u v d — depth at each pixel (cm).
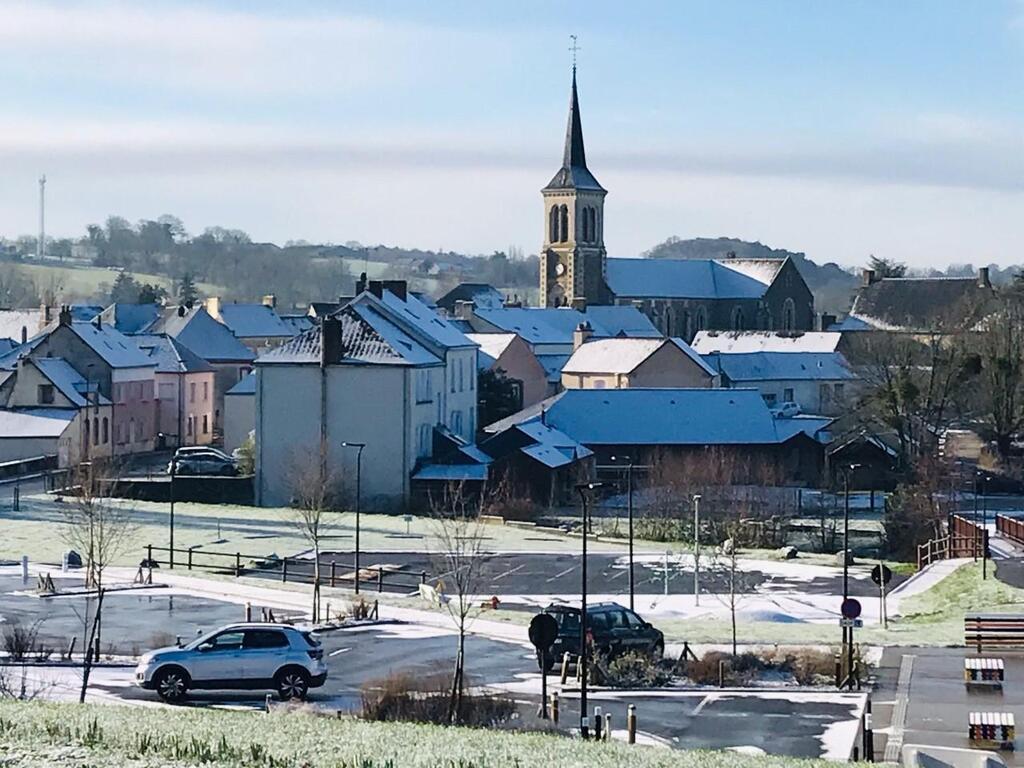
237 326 18325
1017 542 8062
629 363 14638
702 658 5116
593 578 7475
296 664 4356
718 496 9638
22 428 11481
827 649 5241
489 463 10281
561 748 3139
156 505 10062
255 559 7712
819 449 11769
